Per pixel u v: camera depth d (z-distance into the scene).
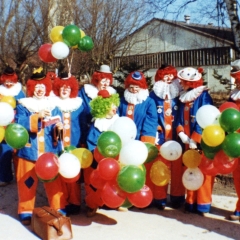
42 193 6.44
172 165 5.54
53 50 5.52
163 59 23.09
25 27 13.72
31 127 4.80
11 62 15.41
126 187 4.25
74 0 13.29
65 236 4.60
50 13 12.84
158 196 5.55
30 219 5.07
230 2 8.91
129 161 4.43
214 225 5.02
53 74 5.64
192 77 5.28
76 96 5.46
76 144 5.38
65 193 5.31
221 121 4.34
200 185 4.92
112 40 14.09
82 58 13.61
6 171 6.79
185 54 22.53
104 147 4.48
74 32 5.57
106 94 5.10
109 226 5.03
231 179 6.64
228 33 12.53
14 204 5.91
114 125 4.73
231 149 4.25
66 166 4.61
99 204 5.21
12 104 6.05
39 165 4.52
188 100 5.27
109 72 5.82
